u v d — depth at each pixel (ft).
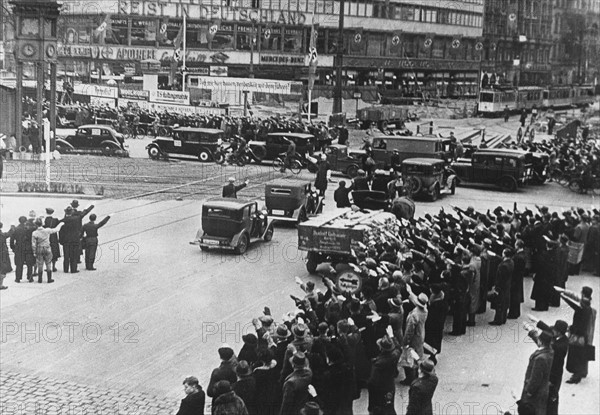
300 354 38.52
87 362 51.08
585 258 78.69
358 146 177.37
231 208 79.87
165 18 238.27
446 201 119.24
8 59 246.68
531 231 76.84
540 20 318.04
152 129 186.60
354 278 59.57
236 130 167.53
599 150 143.95
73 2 245.45
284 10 258.78
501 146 159.84
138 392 46.78
